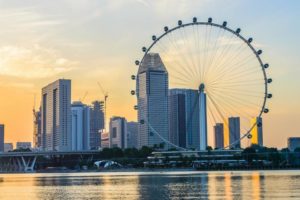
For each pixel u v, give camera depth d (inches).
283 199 4734.3
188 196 5251.0
